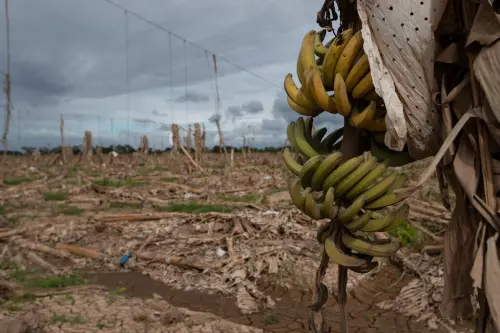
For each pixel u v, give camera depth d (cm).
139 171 2175
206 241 750
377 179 160
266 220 834
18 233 834
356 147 166
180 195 1329
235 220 823
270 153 3694
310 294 536
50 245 794
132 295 542
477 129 144
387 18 139
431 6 135
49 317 434
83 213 1080
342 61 152
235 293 547
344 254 156
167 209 1075
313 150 169
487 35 131
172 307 484
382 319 461
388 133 147
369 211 152
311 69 157
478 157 146
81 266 678
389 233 686
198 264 639
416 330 431
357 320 461
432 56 139
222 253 691
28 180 1833
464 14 139
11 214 1028
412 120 147
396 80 143
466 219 159
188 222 896
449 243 165
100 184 1606
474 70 135
